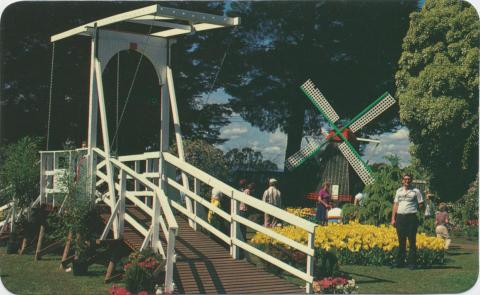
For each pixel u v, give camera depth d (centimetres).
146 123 3016
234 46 3419
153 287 1074
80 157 1412
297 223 1089
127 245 1245
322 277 1241
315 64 3516
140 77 3003
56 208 1487
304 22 3475
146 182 1203
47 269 1359
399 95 3130
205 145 2659
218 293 1052
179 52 3322
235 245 1207
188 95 3362
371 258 1494
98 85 1390
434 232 1719
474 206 2400
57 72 3017
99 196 1407
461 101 2950
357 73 3522
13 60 2984
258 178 3491
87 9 3045
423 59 3080
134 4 3089
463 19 3006
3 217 1844
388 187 1758
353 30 3478
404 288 1230
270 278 1129
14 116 2977
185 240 1271
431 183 3022
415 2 3438
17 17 2981
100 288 1173
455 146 2988
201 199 1284
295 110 3547
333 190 2919
